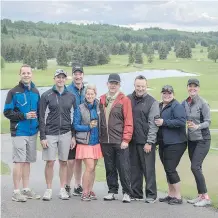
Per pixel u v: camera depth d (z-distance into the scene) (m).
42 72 84.69
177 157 7.84
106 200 7.98
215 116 25.56
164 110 7.85
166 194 8.79
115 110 7.84
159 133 7.97
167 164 7.87
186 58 131.00
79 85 8.52
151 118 7.82
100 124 7.96
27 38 141.50
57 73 7.72
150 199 7.88
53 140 7.82
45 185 9.50
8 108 7.57
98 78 73.50
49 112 7.81
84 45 123.12
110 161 8.02
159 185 9.99
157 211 7.20
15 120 7.67
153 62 126.06
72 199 8.05
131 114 7.84
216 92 41.88
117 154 7.89
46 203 7.62
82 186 8.33
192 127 7.70
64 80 7.80
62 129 7.84
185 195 8.76
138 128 7.91
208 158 13.30
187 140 7.98
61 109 7.78
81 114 7.93
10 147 16.31
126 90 49.56
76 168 8.51
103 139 7.95
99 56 113.62
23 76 7.64
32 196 8.03
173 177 7.83
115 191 8.11
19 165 7.72
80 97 8.48
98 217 6.79
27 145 7.81
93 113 7.94
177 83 55.72
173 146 7.80
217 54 116.62
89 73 88.25
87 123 7.92
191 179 10.49
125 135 7.80
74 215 6.87
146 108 7.85
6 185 9.21
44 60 94.44
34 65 93.00
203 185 7.74
